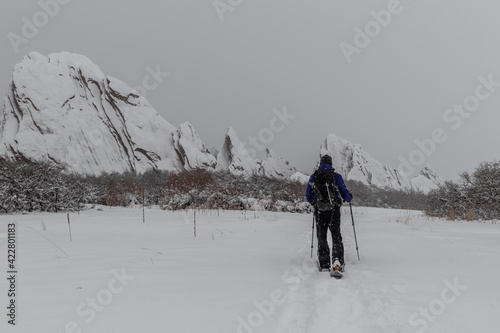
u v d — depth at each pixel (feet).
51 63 360.48
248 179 78.64
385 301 9.60
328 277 12.93
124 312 8.20
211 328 7.37
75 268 12.89
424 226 31.30
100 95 355.15
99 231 27.02
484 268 13.00
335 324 8.48
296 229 28.89
